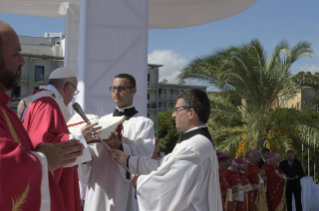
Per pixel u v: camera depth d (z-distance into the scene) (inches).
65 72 124.7
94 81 181.2
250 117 590.9
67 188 106.8
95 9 181.9
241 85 579.8
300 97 620.7
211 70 626.2
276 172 359.3
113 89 141.9
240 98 625.3
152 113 2075.5
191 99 102.6
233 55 575.8
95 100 180.7
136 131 136.1
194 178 95.8
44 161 64.1
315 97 612.4
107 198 131.7
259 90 576.4
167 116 2080.5
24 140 69.2
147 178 98.9
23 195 58.7
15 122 69.8
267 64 593.3
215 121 629.3
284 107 585.6
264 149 395.9
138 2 187.2
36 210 60.7
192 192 95.1
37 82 1660.9
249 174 322.3
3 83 68.4
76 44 309.1
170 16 361.1
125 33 185.3
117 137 127.8
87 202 137.9
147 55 187.0
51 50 1717.5
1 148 57.7
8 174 56.6
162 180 96.7
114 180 132.2
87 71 180.1
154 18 367.9
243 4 328.2
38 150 68.5
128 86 140.9
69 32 308.2
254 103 586.6
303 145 566.6
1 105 68.3
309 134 556.1
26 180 59.1
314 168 578.6
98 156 135.7
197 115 102.2
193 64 636.7
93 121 123.9
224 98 645.3
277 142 546.6
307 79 617.6
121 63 184.5
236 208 283.4
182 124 104.0
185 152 96.7
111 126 121.3
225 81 587.5
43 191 63.1
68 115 121.0
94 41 181.5
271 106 591.8
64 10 342.3
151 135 137.4
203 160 96.9
